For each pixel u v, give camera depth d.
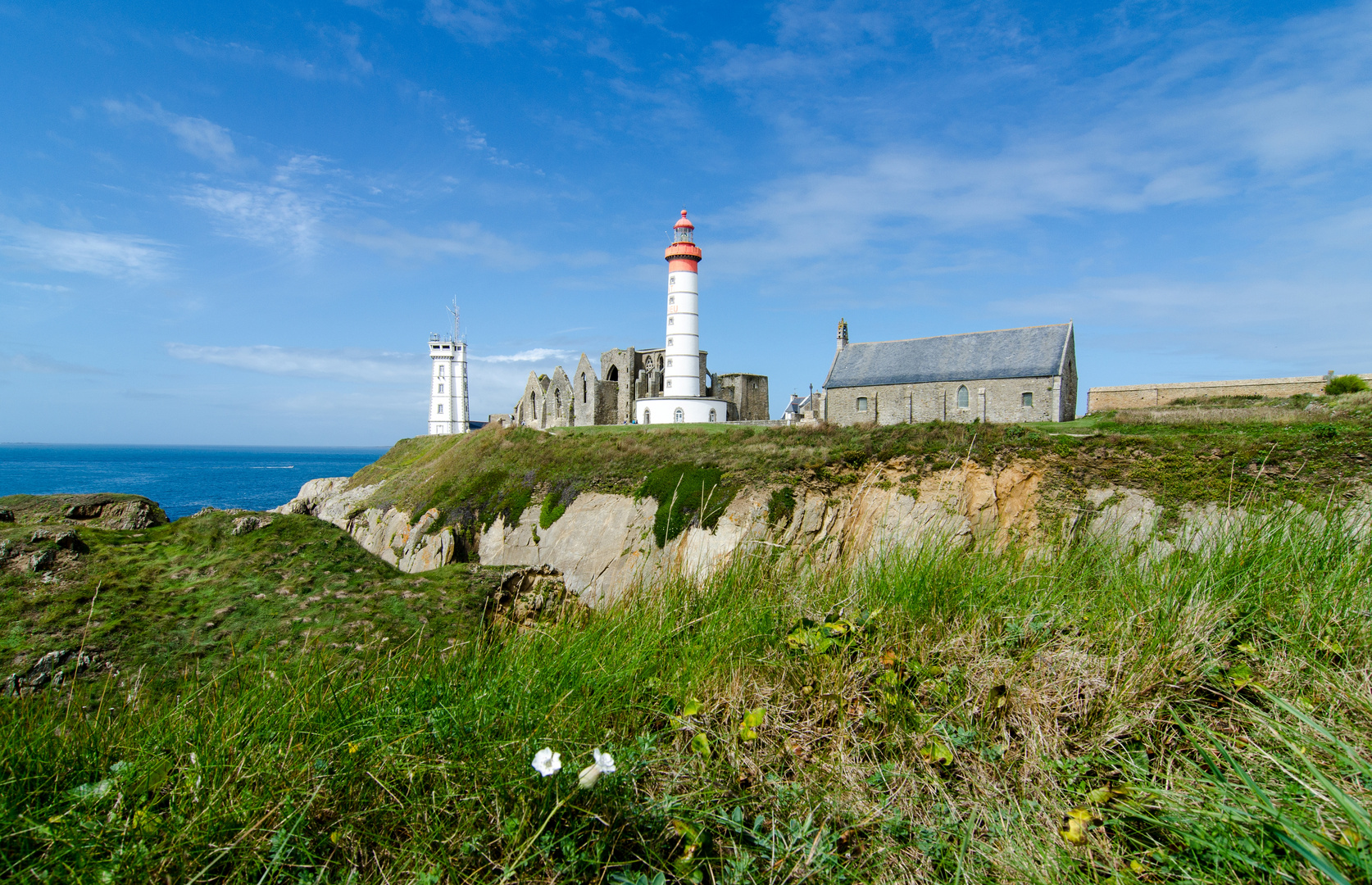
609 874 3.01
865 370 56.00
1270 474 21.27
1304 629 4.53
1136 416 39.31
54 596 7.68
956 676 4.53
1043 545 6.97
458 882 2.95
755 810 3.55
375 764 3.36
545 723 3.77
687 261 64.94
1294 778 3.09
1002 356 49.44
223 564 9.02
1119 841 3.28
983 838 3.43
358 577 9.09
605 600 6.62
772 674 4.77
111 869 2.67
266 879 2.89
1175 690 4.14
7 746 3.26
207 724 3.70
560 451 43.12
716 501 31.98
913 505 28.06
